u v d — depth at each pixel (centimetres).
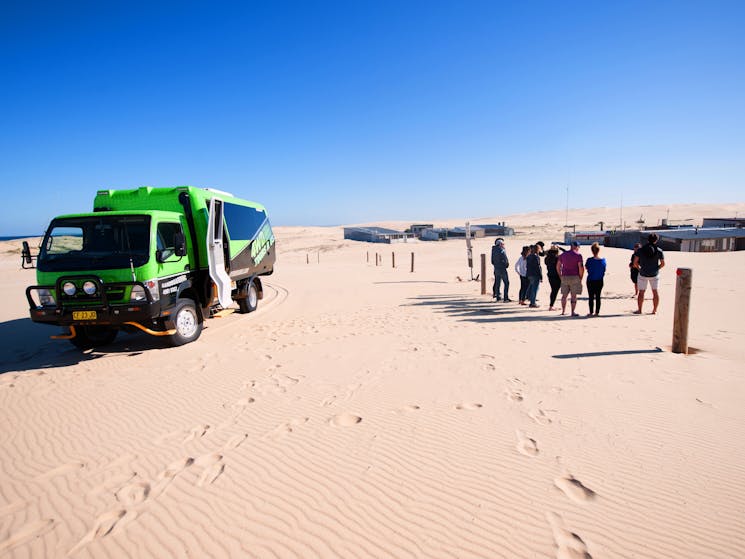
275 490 308
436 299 1257
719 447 339
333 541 255
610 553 235
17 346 802
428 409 439
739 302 979
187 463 351
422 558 238
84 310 650
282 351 702
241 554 247
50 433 417
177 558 246
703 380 482
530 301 1055
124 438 401
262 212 1233
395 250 4912
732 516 260
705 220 5688
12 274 2756
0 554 251
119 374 600
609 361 566
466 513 274
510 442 362
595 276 867
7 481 334
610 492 288
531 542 246
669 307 962
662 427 375
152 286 678
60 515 288
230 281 935
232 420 432
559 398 450
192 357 680
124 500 302
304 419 427
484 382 510
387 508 283
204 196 866
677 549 236
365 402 465
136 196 823
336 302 1276
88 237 693
